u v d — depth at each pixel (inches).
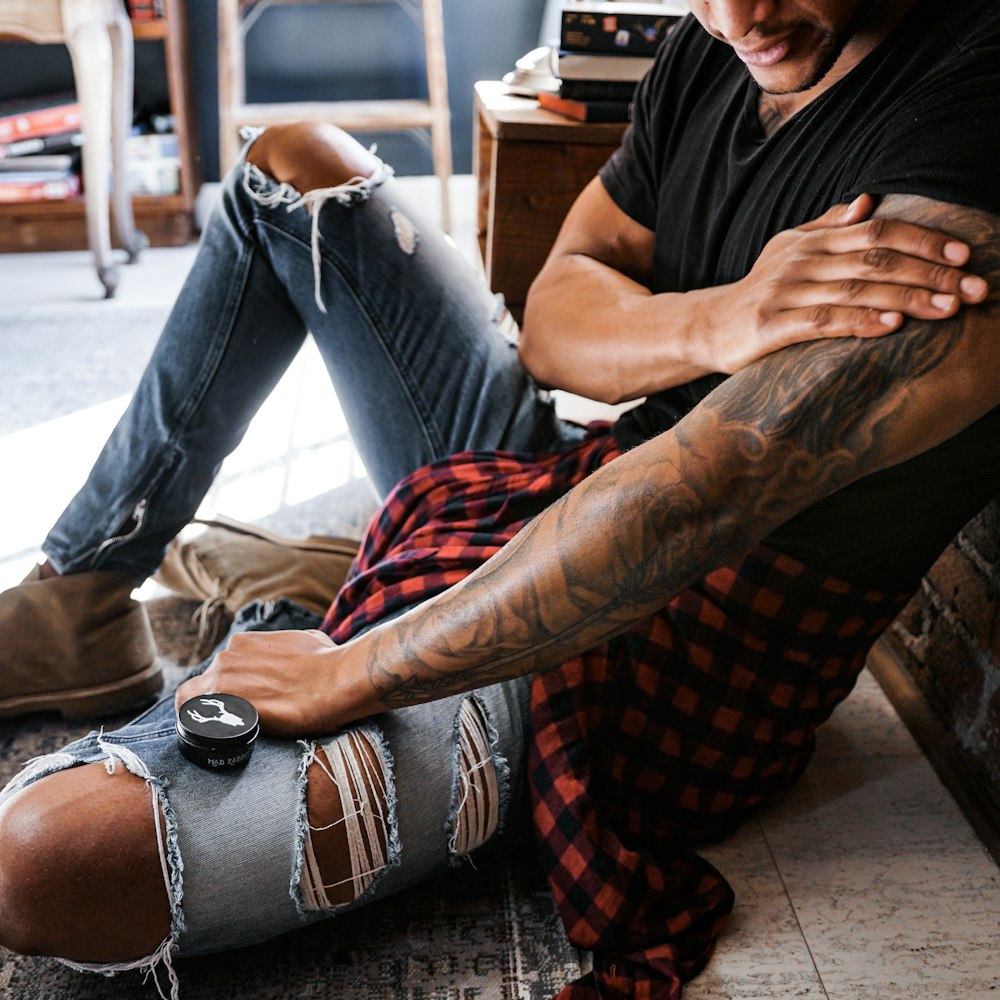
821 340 30.5
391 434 52.5
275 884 37.1
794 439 30.0
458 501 47.4
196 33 127.1
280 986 41.2
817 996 41.3
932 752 54.6
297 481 78.8
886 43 35.3
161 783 35.9
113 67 111.3
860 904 45.8
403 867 39.6
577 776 40.9
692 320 39.3
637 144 49.3
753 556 40.4
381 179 50.4
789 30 32.2
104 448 52.5
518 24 132.4
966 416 29.7
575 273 49.5
